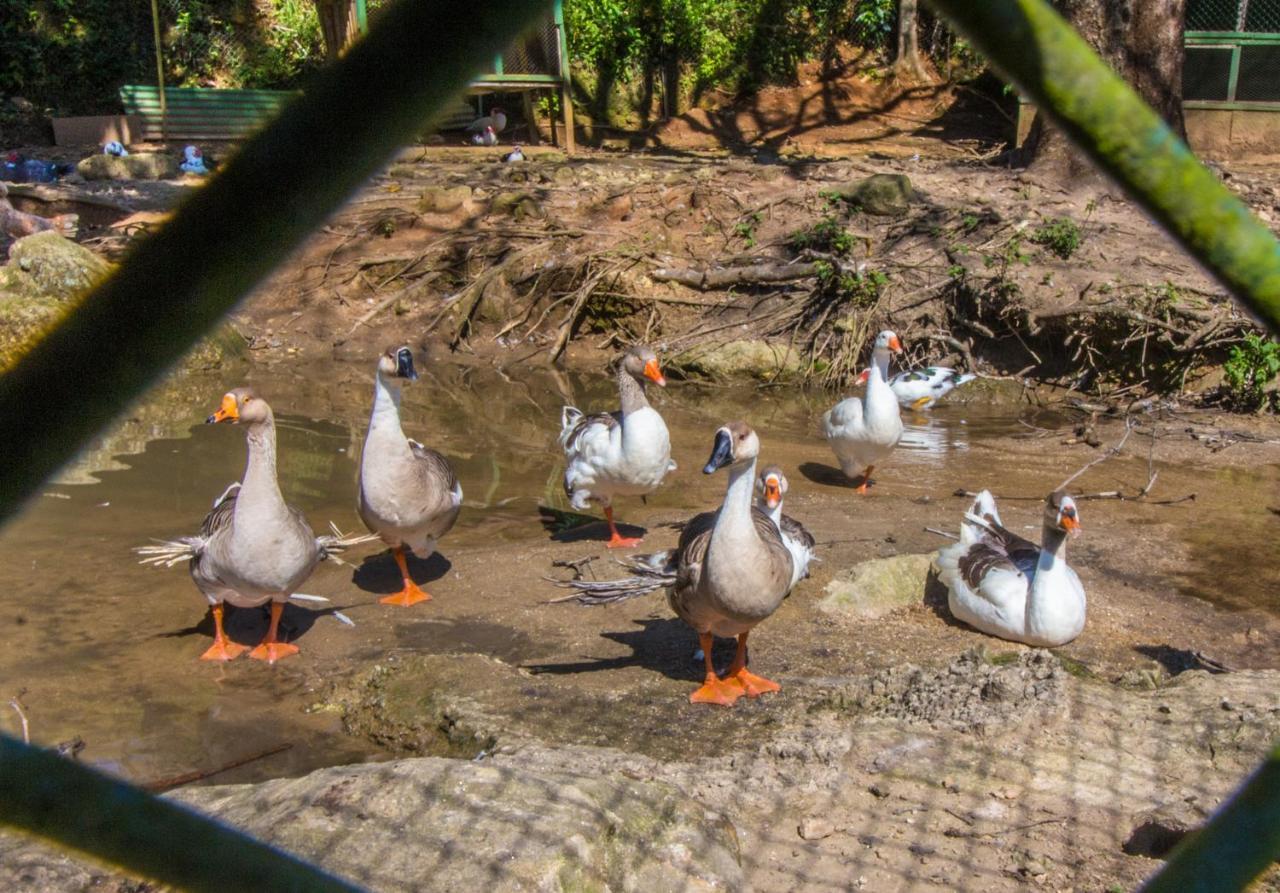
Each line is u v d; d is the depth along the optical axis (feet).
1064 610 19.62
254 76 76.33
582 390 40.75
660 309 45.24
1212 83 55.88
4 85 72.59
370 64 1.66
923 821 14.46
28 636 20.75
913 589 22.54
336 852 11.75
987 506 22.85
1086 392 38.88
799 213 48.03
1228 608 22.00
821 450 33.91
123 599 22.48
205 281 1.66
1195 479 30.30
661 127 73.05
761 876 13.43
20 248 40.86
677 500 29.50
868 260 43.52
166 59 76.64
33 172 57.88
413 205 51.90
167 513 27.02
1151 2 45.55
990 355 41.06
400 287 47.85
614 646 20.62
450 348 45.37
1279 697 16.43
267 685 19.31
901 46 75.82
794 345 42.57
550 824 12.25
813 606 22.16
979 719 16.49
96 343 1.65
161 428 34.47
